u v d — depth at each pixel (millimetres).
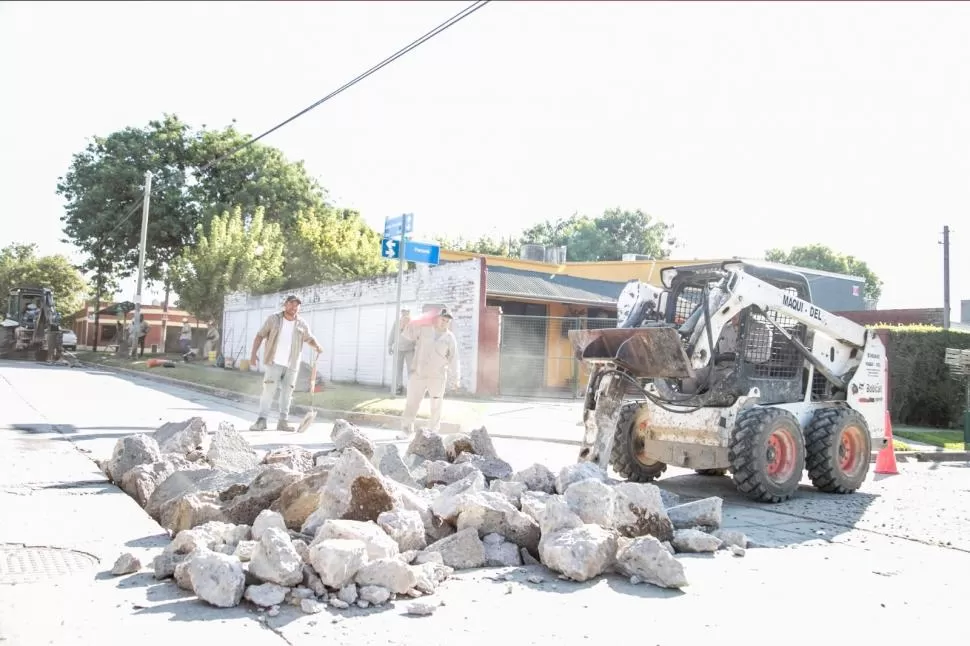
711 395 7156
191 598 3523
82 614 3270
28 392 15438
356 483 4453
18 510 5129
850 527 5863
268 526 4266
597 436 7203
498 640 3160
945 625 3559
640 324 7973
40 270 68062
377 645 3043
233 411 13781
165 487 5316
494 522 4539
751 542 5164
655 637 3277
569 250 69438
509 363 23438
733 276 7145
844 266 63031
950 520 6180
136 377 24641
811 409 7805
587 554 4066
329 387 19562
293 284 38156
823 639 3334
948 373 16984
